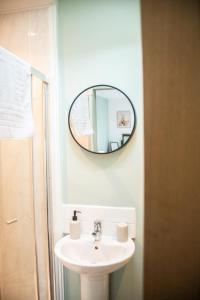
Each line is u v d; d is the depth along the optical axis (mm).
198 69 1353
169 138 1398
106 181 1506
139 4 1434
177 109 1382
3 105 991
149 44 1409
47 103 1486
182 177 1390
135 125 1454
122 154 1480
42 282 1524
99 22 1487
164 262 1427
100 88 1491
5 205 1532
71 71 1532
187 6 1355
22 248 1534
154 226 1434
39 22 1522
